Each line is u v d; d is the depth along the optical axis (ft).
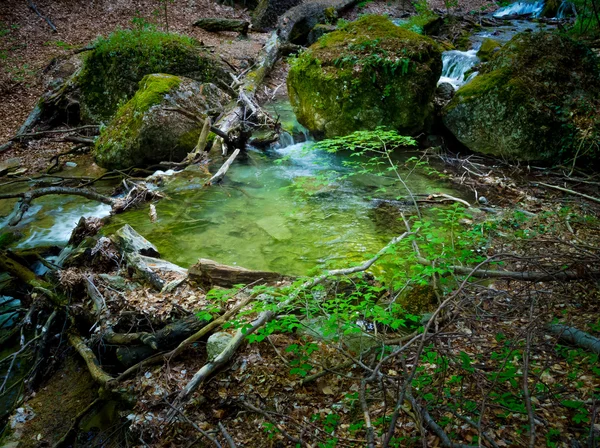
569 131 25.81
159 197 24.08
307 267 17.52
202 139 28.73
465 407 10.57
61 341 15.87
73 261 18.06
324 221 21.29
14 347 16.26
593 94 26.96
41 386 14.55
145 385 13.00
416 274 14.76
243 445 11.24
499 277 15.07
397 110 28.55
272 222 21.34
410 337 12.84
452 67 42.29
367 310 11.78
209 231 20.62
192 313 14.51
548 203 21.93
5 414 13.73
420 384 11.22
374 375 10.16
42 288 17.30
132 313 14.83
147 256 17.89
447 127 28.91
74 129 34.76
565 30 43.73
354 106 28.81
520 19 57.62
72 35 49.57
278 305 12.81
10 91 40.32
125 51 36.96
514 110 26.27
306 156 29.86
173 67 38.32
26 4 52.19
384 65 27.96
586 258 14.53
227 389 12.56
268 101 40.52
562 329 11.96
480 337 13.08
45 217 24.16
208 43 49.70
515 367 11.39
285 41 52.11
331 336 13.60
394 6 65.98
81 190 24.35
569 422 10.24
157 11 52.31
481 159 27.96
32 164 31.14
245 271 15.98
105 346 14.64
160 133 28.86
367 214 21.90
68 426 13.04
